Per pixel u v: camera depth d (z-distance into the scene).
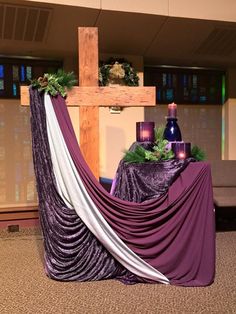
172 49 4.38
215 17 3.79
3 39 3.85
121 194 2.62
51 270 2.54
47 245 2.56
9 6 3.34
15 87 4.37
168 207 2.49
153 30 3.93
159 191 2.50
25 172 4.42
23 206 4.36
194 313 2.08
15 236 3.93
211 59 4.74
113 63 4.27
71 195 2.48
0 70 4.32
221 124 5.14
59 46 4.08
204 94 5.11
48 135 2.53
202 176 2.51
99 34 3.92
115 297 2.28
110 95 2.72
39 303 2.20
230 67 5.07
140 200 2.53
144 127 2.83
